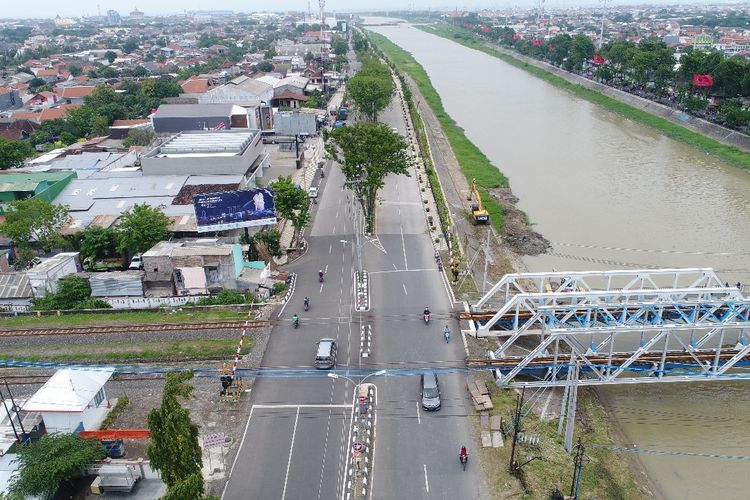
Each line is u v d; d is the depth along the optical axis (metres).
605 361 62.38
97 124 164.12
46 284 79.25
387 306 76.75
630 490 50.31
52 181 107.88
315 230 102.75
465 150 150.00
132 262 87.56
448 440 54.53
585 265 90.69
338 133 99.31
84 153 136.62
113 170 118.88
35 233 91.00
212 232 94.00
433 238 97.62
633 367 61.56
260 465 52.00
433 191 117.50
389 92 176.75
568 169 137.00
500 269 89.50
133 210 94.69
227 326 72.56
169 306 78.31
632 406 61.16
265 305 77.56
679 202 115.12
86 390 55.66
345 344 68.69
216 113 145.12
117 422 57.56
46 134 160.88
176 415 42.59
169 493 38.09
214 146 119.12
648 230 102.62
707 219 106.69
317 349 65.75
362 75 185.25
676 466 53.25
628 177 130.62
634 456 54.31
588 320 58.72
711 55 174.75
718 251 94.06
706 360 62.03
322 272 84.00
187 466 43.09
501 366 61.88
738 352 60.41
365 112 172.38
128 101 189.12
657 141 160.38
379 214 109.31
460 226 105.69
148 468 50.12
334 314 74.94
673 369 61.75
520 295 60.66
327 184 127.25
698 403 61.53
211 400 60.31
